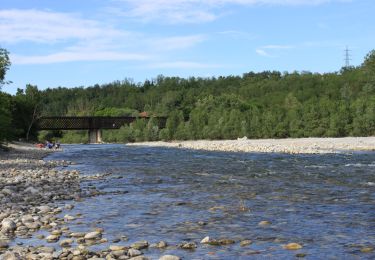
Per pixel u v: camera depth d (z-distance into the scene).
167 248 11.65
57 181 25.44
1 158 46.44
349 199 19.05
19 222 14.30
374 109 95.25
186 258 10.77
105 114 177.50
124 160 46.38
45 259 10.35
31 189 21.08
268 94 153.50
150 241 12.37
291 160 42.66
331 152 54.97
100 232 13.42
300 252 11.19
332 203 18.09
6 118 63.19
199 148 75.38
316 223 14.41
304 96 141.62
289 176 28.25
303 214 15.87
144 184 24.91
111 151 67.88
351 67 173.62
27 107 102.50
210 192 21.45
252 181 25.80
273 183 24.75
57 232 13.17
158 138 122.19
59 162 41.97
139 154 58.25
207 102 132.25
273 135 102.25
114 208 17.33
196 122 116.94
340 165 36.19
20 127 99.25
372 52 128.62
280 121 103.62
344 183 24.42
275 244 11.97
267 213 16.09
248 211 16.48
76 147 87.12
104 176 29.05
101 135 133.62
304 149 59.81
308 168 33.72
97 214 16.14
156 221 14.90
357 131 94.69
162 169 34.56
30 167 35.72
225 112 114.44
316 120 98.62
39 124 113.12
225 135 109.12
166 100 151.12
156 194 21.00
